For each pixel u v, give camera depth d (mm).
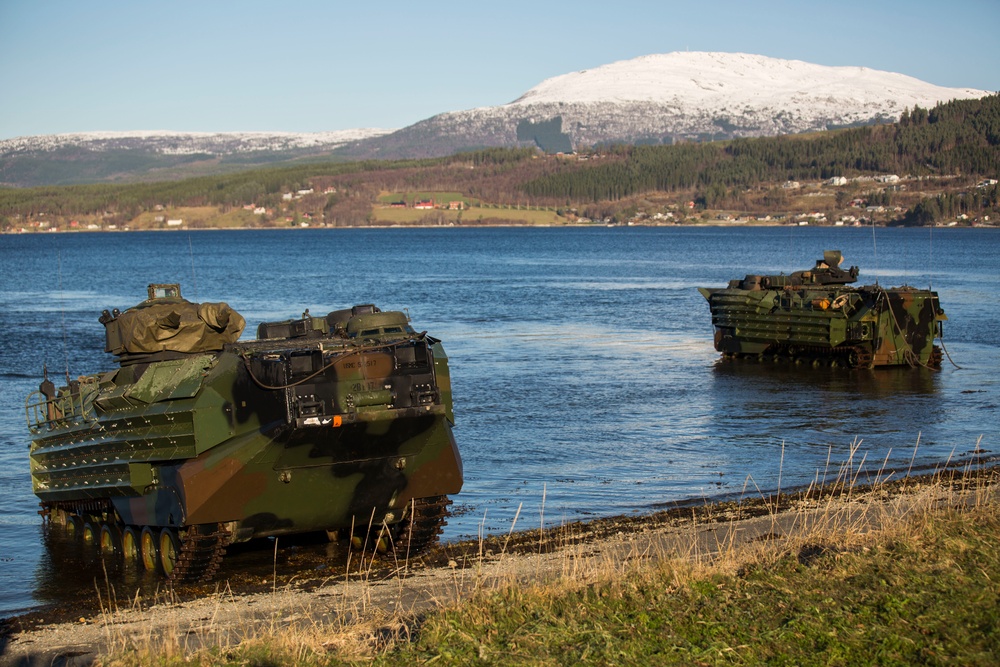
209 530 13008
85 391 15227
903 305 32844
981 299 59500
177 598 12602
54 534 16406
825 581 10531
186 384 13117
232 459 12523
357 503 13406
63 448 15180
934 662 8492
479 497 17312
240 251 140125
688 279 81688
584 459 20125
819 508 15500
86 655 10453
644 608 9906
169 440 12977
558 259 116625
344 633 10156
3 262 110750
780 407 25953
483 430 23078
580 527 15008
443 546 14430
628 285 74688
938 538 11984
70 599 12953
